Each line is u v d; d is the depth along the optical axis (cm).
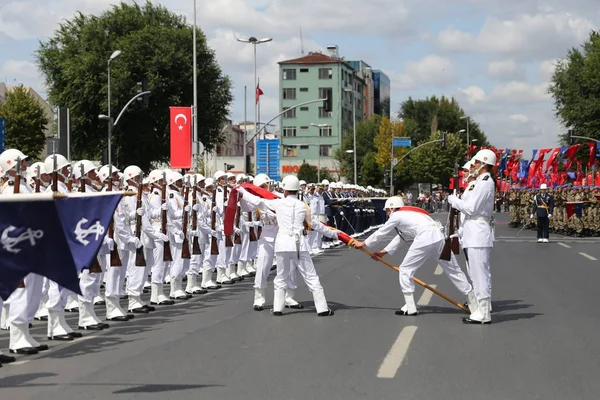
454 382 704
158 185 1323
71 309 1298
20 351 885
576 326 1008
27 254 675
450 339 917
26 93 6412
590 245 2589
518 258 2072
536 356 819
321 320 1077
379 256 1159
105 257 1183
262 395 664
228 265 1656
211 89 5306
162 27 5097
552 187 3431
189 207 1407
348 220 3036
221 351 861
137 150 5153
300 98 10556
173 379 730
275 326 1031
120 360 825
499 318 1078
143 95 3281
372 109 12788
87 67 4938
